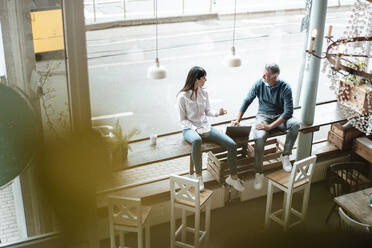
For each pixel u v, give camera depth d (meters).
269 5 4.85
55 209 0.83
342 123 5.84
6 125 0.88
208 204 4.62
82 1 2.15
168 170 5.32
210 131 4.80
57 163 0.85
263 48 5.11
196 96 4.72
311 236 0.59
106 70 4.16
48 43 2.63
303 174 4.69
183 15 4.36
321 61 5.46
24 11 2.56
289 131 4.98
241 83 5.17
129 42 4.16
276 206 5.55
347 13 5.37
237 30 4.79
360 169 5.26
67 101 2.39
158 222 5.13
